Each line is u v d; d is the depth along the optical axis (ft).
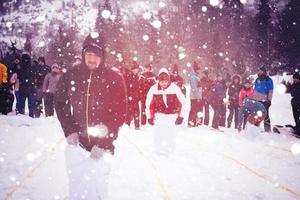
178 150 25.14
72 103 11.59
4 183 16.14
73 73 11.62
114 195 14.97
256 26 240.73
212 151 25.09
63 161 20.33
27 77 43.34
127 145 26.23
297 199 15.31
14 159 20.47
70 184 10.90
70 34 207.92
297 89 36.47
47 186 15.85
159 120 24.03
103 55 11.71
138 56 244.83
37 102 44.80
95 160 10.82
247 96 36.55
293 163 22.18
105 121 11.61
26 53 43.70
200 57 231.30
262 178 18.44
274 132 36.91
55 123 37.83
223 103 43.60
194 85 41.98
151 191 15.69
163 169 19.42
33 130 31.94
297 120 36.27
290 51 215.92
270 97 37.11
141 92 40.57
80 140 11.67
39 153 22.25
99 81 11.46
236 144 28.55
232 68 186.70
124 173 18.28
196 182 17.30
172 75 42.19
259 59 230.48
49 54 204.03
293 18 223.10
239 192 16.05
